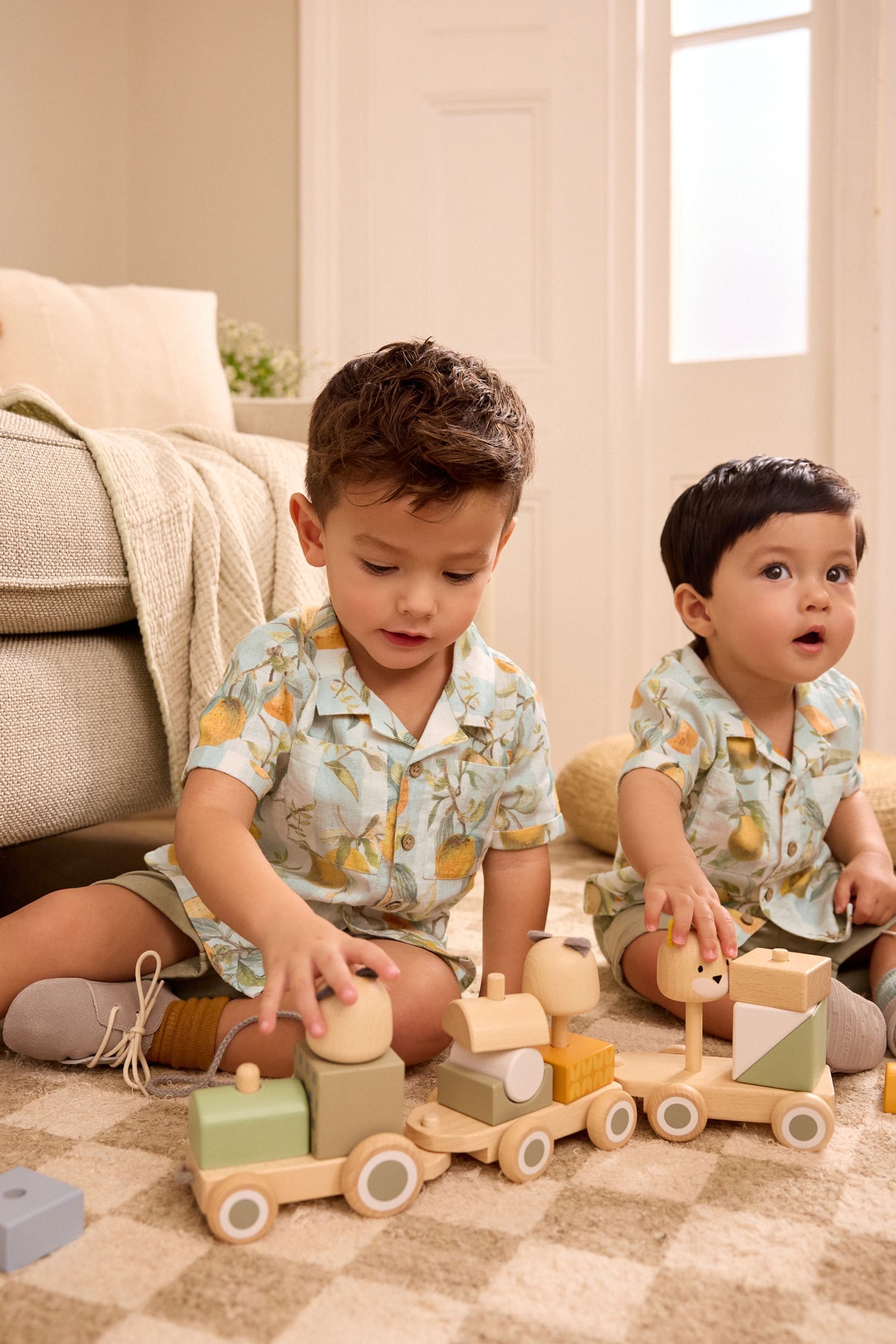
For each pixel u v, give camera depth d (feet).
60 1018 2.68
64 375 6.12
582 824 5.66
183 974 2.90
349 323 8.45
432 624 2.57
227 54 8.71
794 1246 1.98
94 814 3.56
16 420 3.47
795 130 7.72
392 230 8.32
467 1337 1.71
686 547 3.51
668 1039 3.08
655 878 2.84
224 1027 2.72
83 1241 1.95
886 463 7.47
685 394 8.02
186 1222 2.02
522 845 3.12
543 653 8.25
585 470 8.13
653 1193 2.18
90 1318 1.73
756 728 3.41
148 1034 2.77
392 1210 2.08
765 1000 2.48
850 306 7.45
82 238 8.69
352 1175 2.04
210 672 3.88
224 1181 1.96
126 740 3.69
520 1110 2.31
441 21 8.17
